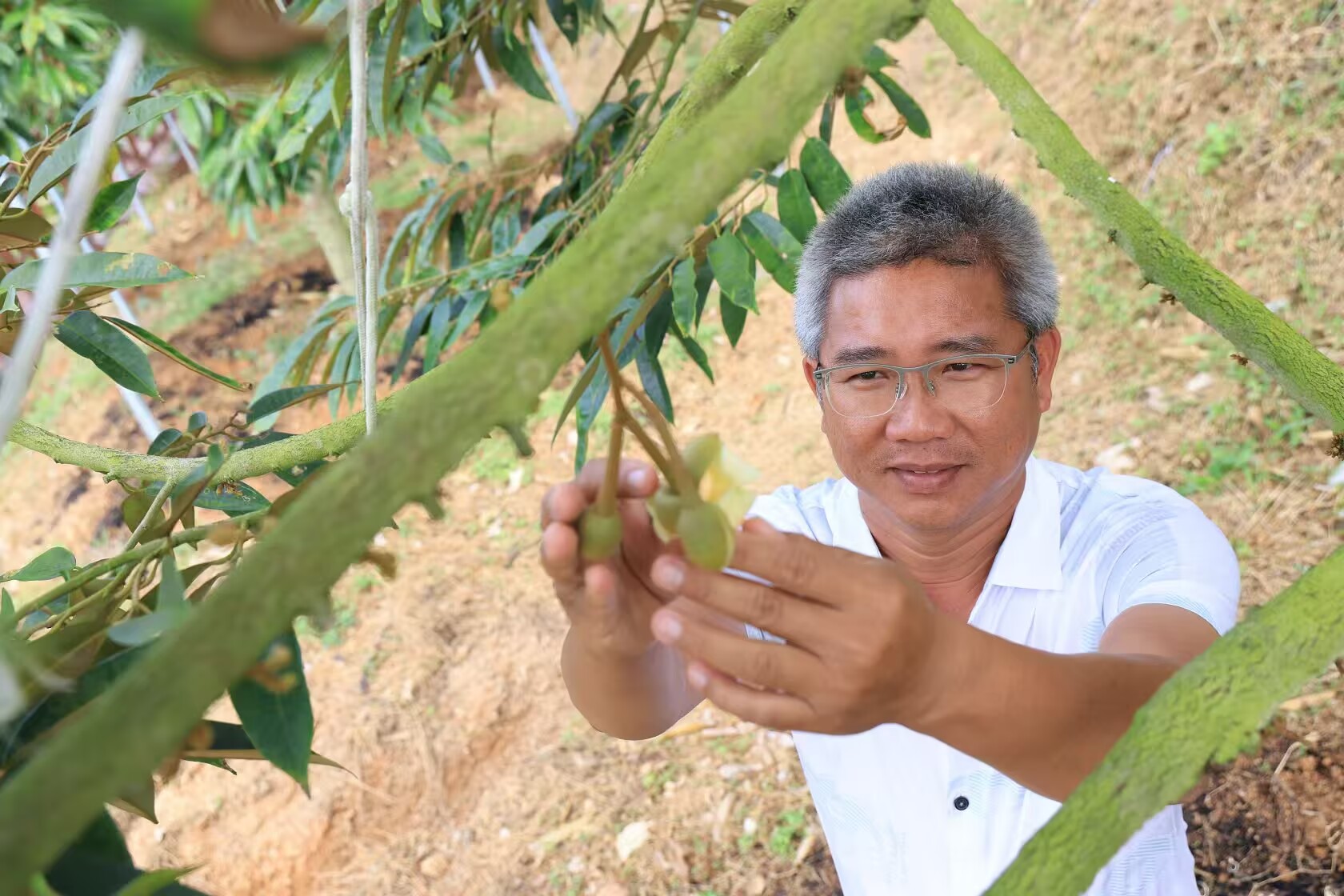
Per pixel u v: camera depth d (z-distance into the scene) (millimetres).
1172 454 3639
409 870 3631
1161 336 4051
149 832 3889
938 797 1477
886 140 1772
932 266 1245
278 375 1942
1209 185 4234
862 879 1588
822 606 572
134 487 983
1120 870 1385
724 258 1482
